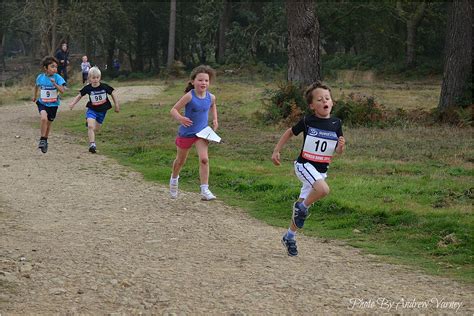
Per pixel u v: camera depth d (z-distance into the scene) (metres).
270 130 19.38
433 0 47.62
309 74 22.11
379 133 18.50
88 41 59.12
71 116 23.09
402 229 9.02
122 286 6.23
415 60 49.38
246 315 5.58
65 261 6.97
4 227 8.43
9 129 19.16
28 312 5.46
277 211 10.26
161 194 11.14
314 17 22.09
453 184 11.56
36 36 64.62
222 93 30.75
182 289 6.22
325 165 7.38
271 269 7.02
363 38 58.25
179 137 9.95
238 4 56.19
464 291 6.39
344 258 7.68
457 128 19.45
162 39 66.19
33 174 12.44
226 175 12.69
